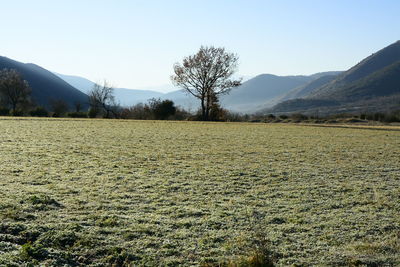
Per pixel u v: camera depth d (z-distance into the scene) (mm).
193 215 8477
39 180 11016
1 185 10117
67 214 8023
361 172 14469
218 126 43156
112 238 6898
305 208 9352
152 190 10523
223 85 67875
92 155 16359
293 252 6719
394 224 8344
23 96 84500
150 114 67062
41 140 21234
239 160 16469
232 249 6719
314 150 20984
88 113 66812
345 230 7906
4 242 6250
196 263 6164
